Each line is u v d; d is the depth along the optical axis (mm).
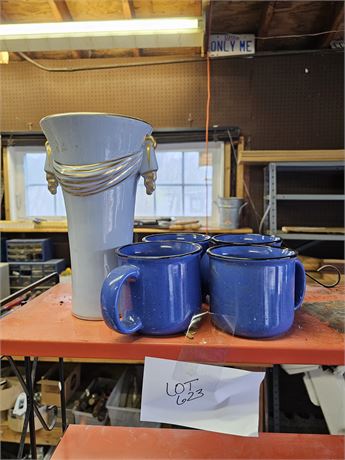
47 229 1705
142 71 1741
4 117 1801
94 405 1544
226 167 1770
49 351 440
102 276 511
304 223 1765
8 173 1835
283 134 1741
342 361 406
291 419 1776
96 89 1762
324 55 1694
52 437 1433
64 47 1177
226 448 700
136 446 706
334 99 1711
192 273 459
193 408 452
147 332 442
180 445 708
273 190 1535
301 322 484
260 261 416
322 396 1374
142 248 523
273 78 1722
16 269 1663
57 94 1773
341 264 1455
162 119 1764
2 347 444
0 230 1707
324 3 1382
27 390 625
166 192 1884
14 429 1447
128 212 535
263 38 1626
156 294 431
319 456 677
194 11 1434
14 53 1667
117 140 483
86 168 479
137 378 1649
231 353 420
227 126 1736
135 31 1110
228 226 1645
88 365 1798
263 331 423
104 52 1708
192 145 1815
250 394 455
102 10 1425
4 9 1383
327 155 1492
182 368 433
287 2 1372
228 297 436
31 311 560
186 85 1740
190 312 453
